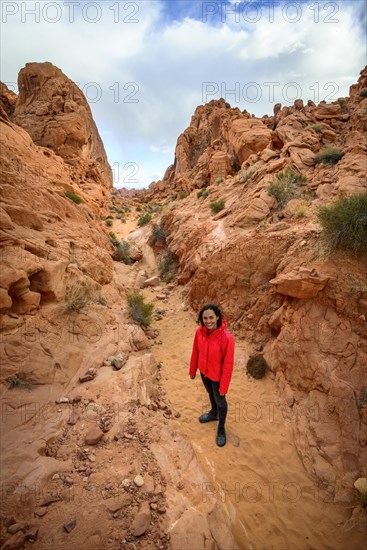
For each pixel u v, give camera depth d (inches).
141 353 240.5
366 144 374.6
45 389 159.9
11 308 181.3
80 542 94.0
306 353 186.4
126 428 146.6
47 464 118.0
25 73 1075.9
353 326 179.0
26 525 96.0
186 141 1485.0
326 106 546.3
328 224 214.1
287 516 124.7
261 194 353.7
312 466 144.8
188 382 215.3
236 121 834.2
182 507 112.2
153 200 1291.8
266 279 259.9
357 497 126.6
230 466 147.6
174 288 400.8
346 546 114.0
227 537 109.4
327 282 193.5
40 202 314.0
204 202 539.5
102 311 259.1
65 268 245.6
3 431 129.2
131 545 95.0
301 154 409.1
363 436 143.3
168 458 135.8
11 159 314.7
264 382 208.8
